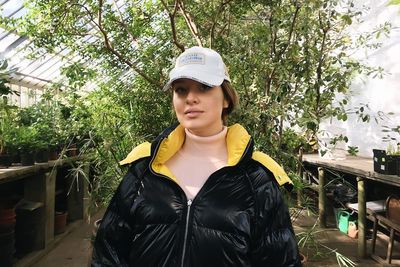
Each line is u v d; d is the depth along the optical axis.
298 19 2.71
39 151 3.44
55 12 2.68
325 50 2.98
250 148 0.92
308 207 2.86
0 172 2.70
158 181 0.93
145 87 3.19
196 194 0.89
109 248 0.95
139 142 2.76
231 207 0.86
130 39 3.15
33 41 2.91
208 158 0.96
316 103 2.73
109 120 2.88
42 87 6.45
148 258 0.86
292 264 0.88
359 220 3.44
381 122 4.39
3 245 2.84
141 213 0.90
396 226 3.03
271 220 0.89
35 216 3.47
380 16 4.35
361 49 4.52
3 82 2.61
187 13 2.85
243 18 3.02
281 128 2.74
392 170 2.98
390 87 4.25
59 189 4.46
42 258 3.43
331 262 3.15
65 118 3.81
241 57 2.64
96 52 3.07
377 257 3.32
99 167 2.85
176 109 0.94
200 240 0.84
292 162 2.65
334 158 4.31
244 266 0.83
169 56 3.19
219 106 0.94
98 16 2.67
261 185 0.90
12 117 3.70
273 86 2.86
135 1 3.21
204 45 2.98
